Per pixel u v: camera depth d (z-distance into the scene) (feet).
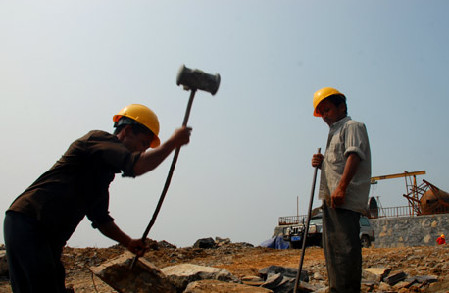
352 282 10.31
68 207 8.55
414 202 100.12
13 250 8.08
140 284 13.28
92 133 8.93
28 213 8.21
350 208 10.58
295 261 38.99
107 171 8.98
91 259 36.68
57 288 8.39
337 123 11.58
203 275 15.74
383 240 88.17
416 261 24.99
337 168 11.03
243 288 13.69
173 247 48.96
